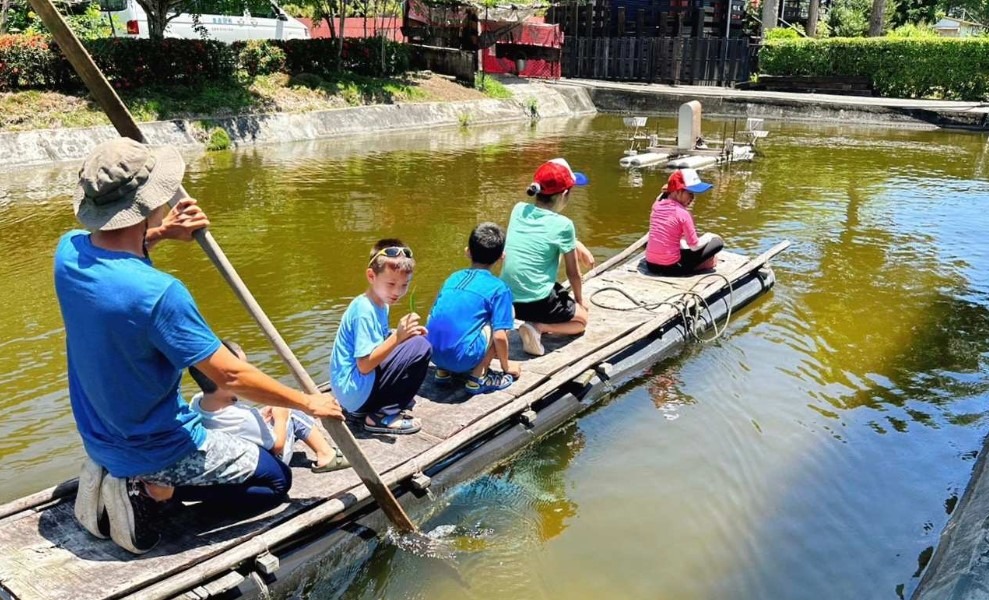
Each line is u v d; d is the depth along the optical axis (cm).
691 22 2433
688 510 346
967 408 441
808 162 1270
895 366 495
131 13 1565
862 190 1035
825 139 1576
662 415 432
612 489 362
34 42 1195
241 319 543
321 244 728
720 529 332
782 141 1538
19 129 1134
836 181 1099
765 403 445
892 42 2112
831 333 550
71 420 414
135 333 231
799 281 659
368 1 2031
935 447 398
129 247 238
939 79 2077
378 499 310
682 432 413
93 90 244
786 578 303
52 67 1216
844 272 683
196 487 275
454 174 1101
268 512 298
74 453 383
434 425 373
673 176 594
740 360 503
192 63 1390
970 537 301
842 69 2203
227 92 1418
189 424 265
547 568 306
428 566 307
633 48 2408
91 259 232
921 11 2762
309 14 2381
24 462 373
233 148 1296
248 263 669
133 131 253
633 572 305
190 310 239
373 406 361
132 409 244
